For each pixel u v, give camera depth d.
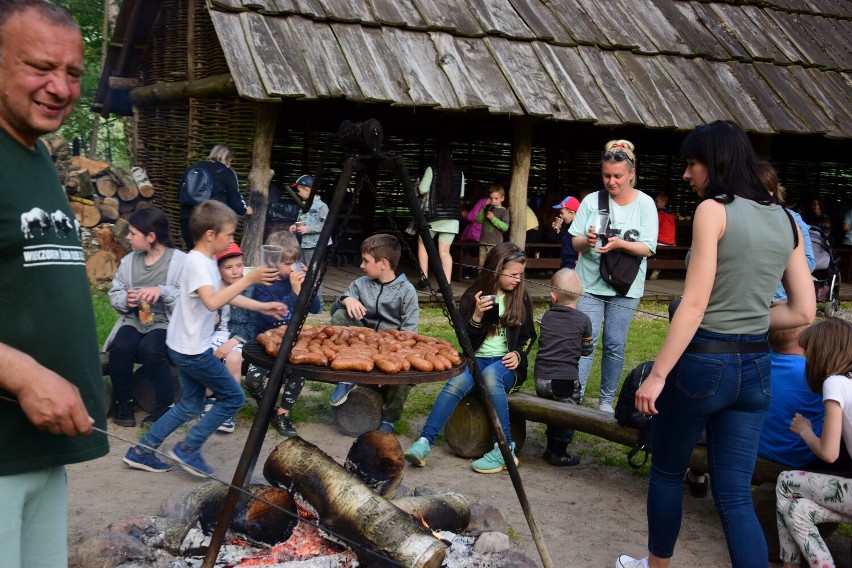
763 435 3.94
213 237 4.26
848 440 3.48
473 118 14.24
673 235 13.92
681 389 3.06
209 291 4.13
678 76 11.60
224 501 3.22
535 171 15.12
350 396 5.33
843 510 3.47
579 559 3.80
